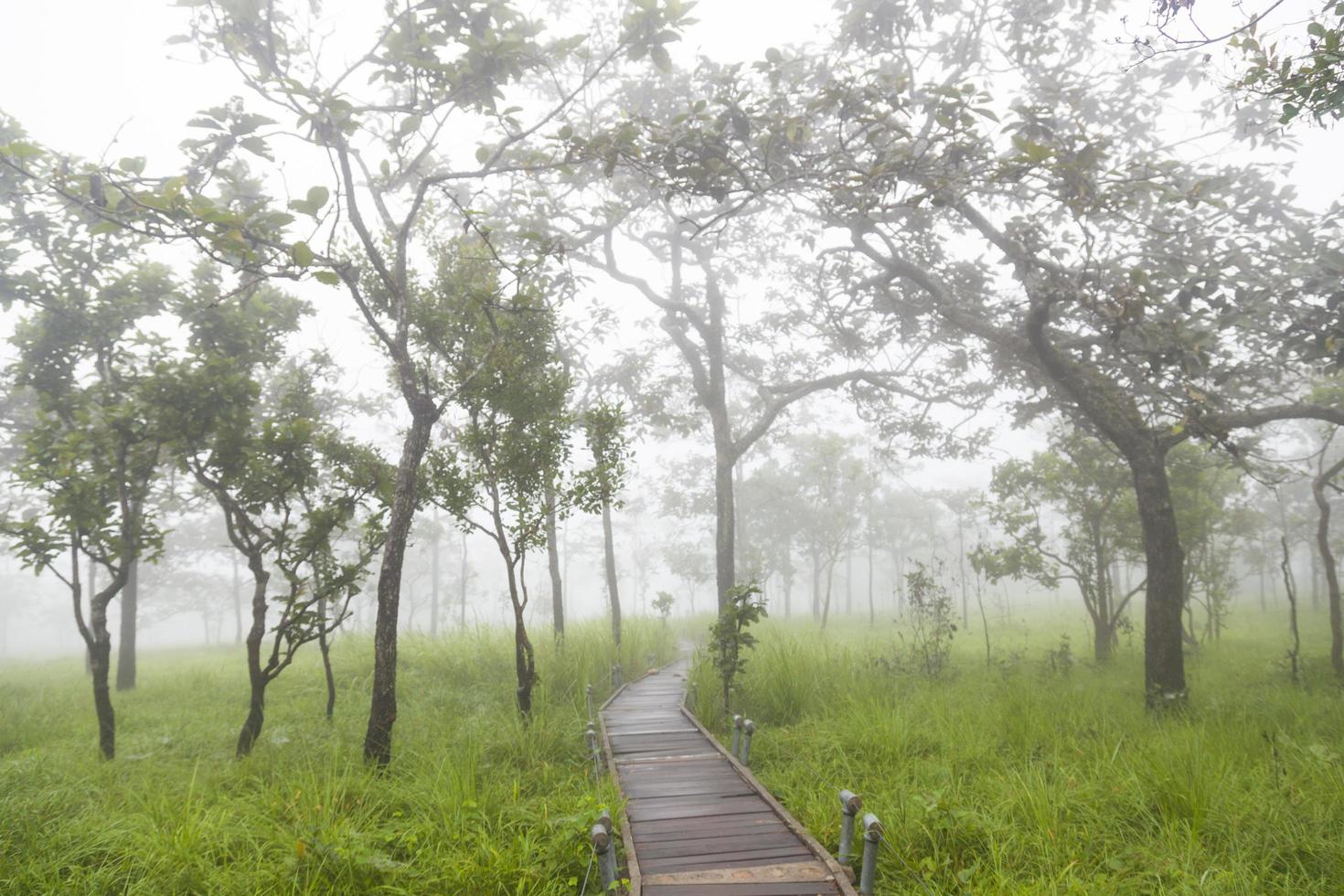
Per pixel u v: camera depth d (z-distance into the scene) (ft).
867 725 31.30
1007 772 24.94
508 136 33.12
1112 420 42.47
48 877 17.85
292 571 33.47
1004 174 35.19
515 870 18.58
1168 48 20.11
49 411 34.14
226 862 19.21
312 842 18.86
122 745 32.78
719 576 71.36
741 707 40.34
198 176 28.48
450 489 36.96
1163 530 40.27
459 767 25.53
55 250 39.45
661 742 34.35
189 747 32.68
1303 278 35.88
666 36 30.04
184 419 32.24
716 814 24.00
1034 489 63.67
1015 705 32.91
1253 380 44.91
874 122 34.24
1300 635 67.82
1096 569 60.13
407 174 32.91
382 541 36.29
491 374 37.14
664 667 65.77
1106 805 22.04
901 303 55.01
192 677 54.95
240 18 28.81
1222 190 43.78
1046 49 45.19
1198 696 39.45
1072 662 51.98
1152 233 46.73
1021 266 44.11
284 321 40.06
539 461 38.09
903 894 18.02
